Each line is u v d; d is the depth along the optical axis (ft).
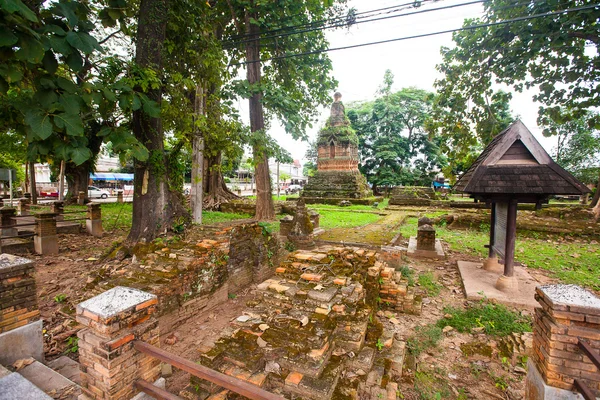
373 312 14.34
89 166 73.82
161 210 23.31
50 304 17.31
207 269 17.34
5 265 10.64
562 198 85.71
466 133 34.22
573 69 25.91
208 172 59.88
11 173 51.88
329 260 15.80
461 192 18.38
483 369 11.93
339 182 82.28
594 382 7.64
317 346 9.29
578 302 7.88
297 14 36.40
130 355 7.93
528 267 24.47
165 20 22.11
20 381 7.70
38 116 10.36
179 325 15.51
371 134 108.17
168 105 23.40
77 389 9.66
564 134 70.44
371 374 10.03
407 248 30.50
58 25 11.07
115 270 18.30
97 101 12.56
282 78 43.50
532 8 24.90
